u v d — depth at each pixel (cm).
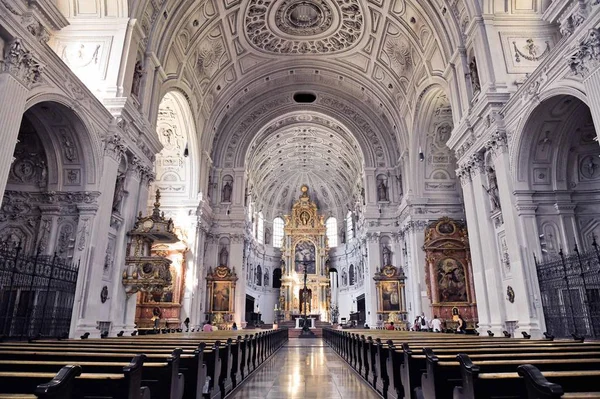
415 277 2056
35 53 803
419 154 2150
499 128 1163
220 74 2219
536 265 1038
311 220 3906
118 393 298
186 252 2039
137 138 1305
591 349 472
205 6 1738
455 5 1463
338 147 3119
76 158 1068
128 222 1257
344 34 2152
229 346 649
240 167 2569
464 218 2095
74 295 998
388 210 2491
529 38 1270
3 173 717
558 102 1004
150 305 1914
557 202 1088
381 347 638
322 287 3712
